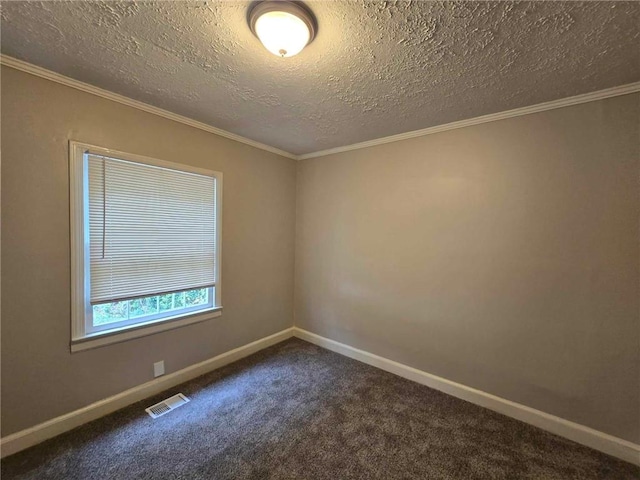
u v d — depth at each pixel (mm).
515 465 1630
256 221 2998
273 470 1565
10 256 1600
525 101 1892
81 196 1824
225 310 2734
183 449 1692
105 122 1904
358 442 1781
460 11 1143
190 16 1198
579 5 1099
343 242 3039
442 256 2373
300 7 1137
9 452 1604
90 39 1361
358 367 2762
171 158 2254
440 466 1615
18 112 1592
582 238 1801
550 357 1920
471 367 2242
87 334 1889
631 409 1675
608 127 1710
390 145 2668
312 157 3291
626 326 1682
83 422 1871
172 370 2352
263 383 2439
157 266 2219
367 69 1561
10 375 1619
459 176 2275
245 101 1983
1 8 1154
